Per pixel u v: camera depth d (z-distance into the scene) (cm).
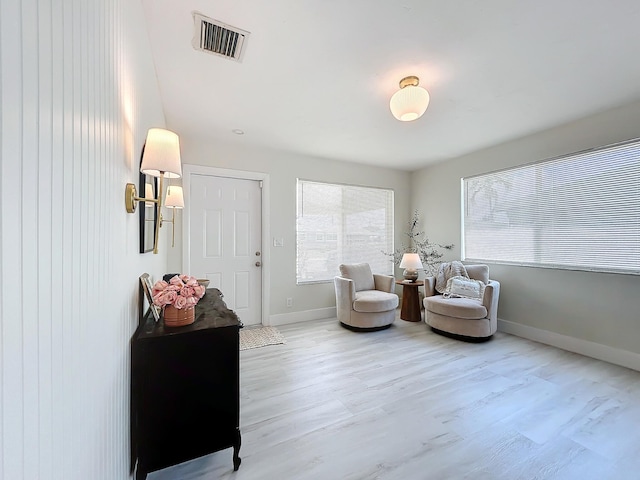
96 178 78
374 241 464
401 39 172
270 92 233
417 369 249
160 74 209
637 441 160
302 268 405
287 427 173
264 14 153
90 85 72
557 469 142
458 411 189
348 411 189
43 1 48
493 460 147
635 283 250
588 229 280
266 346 303
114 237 97
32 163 45
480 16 153
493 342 314
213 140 340
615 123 260
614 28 161
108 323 90
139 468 125
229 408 140
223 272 355
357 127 303
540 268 315
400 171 486
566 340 293
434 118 281
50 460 51
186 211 330
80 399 66
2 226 38
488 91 231
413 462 146
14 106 40
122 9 108
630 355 251
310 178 408
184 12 152
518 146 337
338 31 165
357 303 348
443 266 384
